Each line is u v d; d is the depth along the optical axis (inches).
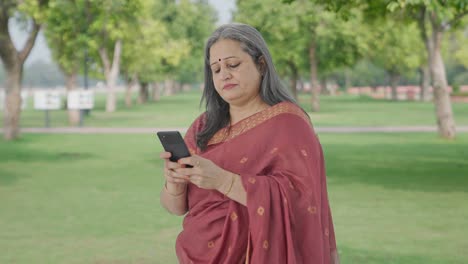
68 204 369.4
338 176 474.9
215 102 111.5
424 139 780.0
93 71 1743.4
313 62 1536.7
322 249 99.9
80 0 1013.8
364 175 478.6
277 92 107.6
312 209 99.0
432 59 777.6
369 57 2358.5
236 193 97.2
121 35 1279.5
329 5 596.4
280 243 96.8
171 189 110.1
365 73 3705.7
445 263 236.4
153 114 1509.6
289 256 96.4
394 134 857.5
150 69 2139.5
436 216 324.2
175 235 287.4
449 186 421.4
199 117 116.6
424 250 255.8
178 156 97.5
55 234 291.0
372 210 341.7
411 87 4215.1
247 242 100.3
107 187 434.0
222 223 102.7
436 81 783.1
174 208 113.2
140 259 246.1
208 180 96.1
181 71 2957.7
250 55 105.3
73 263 240.8
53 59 1205.1
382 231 290.7
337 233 287.4
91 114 1521.9
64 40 1125.1
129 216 332.2
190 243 105.4
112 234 290.0
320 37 1423.5
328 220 108.0
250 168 103.4
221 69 105.1
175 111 1663.4
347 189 413.4
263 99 107.1
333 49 1439.5
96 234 290.2
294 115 105.2
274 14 1422.2
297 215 98.3
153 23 1769.2
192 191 108.0
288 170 100.1
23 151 682.8
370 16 762.8
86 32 1098.7
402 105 2012.8
